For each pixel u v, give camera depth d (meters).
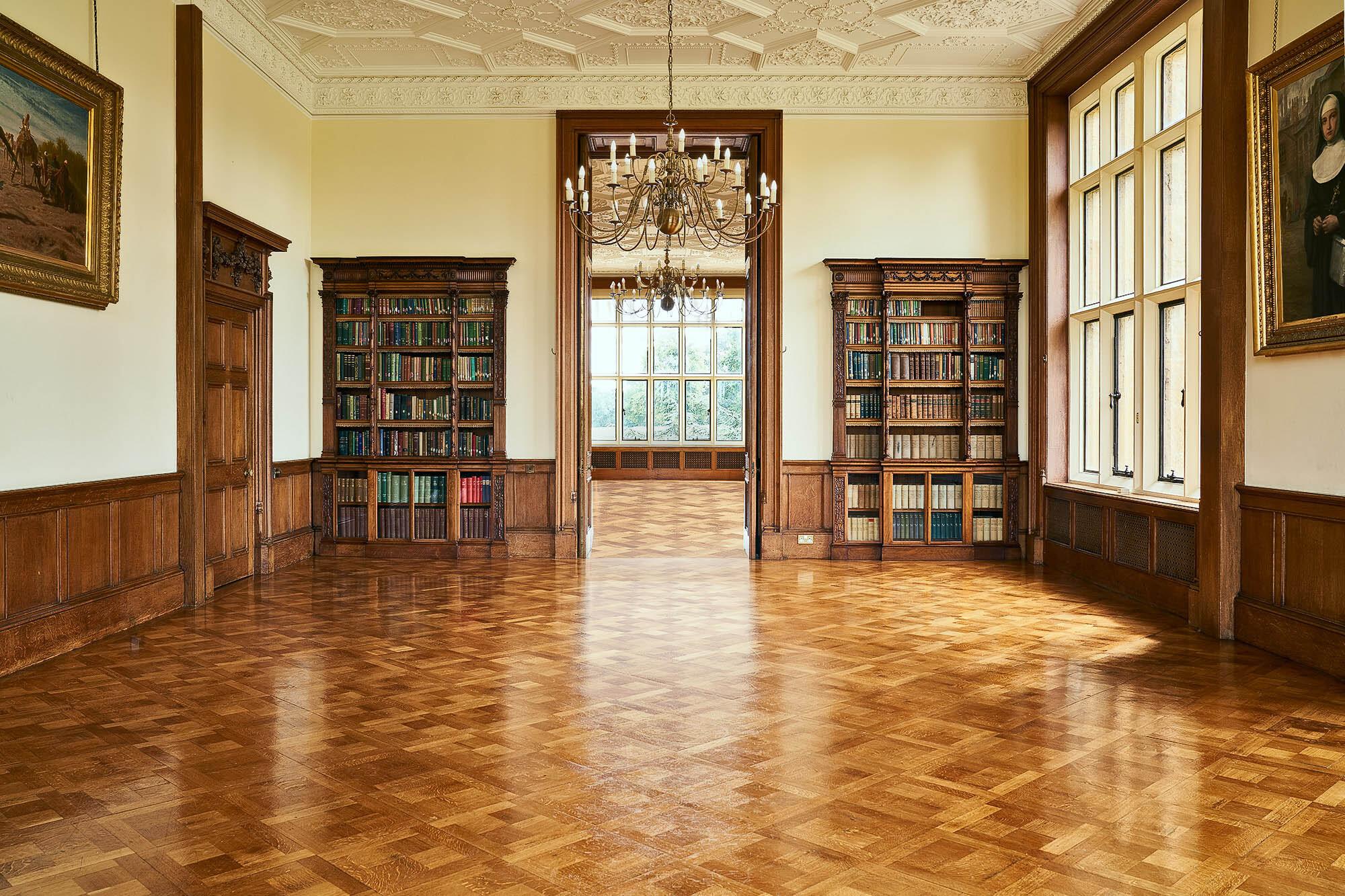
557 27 9.04
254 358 8.83
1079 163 9.64
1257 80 5.92
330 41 9.37
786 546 10.34
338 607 7.45
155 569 7.02
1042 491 9.90
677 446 22.55
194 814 3.42
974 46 9.42
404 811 3.45
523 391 10.33
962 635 6.48
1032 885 2.88
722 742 4.22
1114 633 6.55
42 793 3.62
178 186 7.37
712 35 9.18
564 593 8.16
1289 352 5.76
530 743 4.21
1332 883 2.90
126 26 6.63
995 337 10.20
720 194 14.63
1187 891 2.85
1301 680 5.29
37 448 5.68
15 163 5.34
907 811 3.45
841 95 10.23
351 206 10.34
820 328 10.31
